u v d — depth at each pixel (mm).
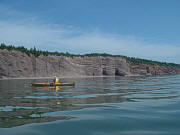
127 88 35125
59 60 117938
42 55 115188
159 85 43375
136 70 153500
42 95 24047
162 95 24047
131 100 19672
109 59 142750
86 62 132000
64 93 26500
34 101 18844
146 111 14078
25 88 34969
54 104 17047
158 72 169750
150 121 11273
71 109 14734
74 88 35219
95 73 129875
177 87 37312
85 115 12727
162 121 11258
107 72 135500
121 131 9414
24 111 13828
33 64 105312
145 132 9266
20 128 9766
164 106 16125
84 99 20406
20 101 18828
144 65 164625
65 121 11180
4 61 92375
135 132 9266
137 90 30938
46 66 109625
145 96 23000
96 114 13016
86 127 10023
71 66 120812
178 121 11227
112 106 16141
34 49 125312
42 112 13547
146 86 40250
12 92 27734
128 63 156125
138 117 12227
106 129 9727
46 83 41656
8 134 8891
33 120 11328
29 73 98938
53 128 9805
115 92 27859
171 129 9719
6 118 11750
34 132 9188
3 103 17547
